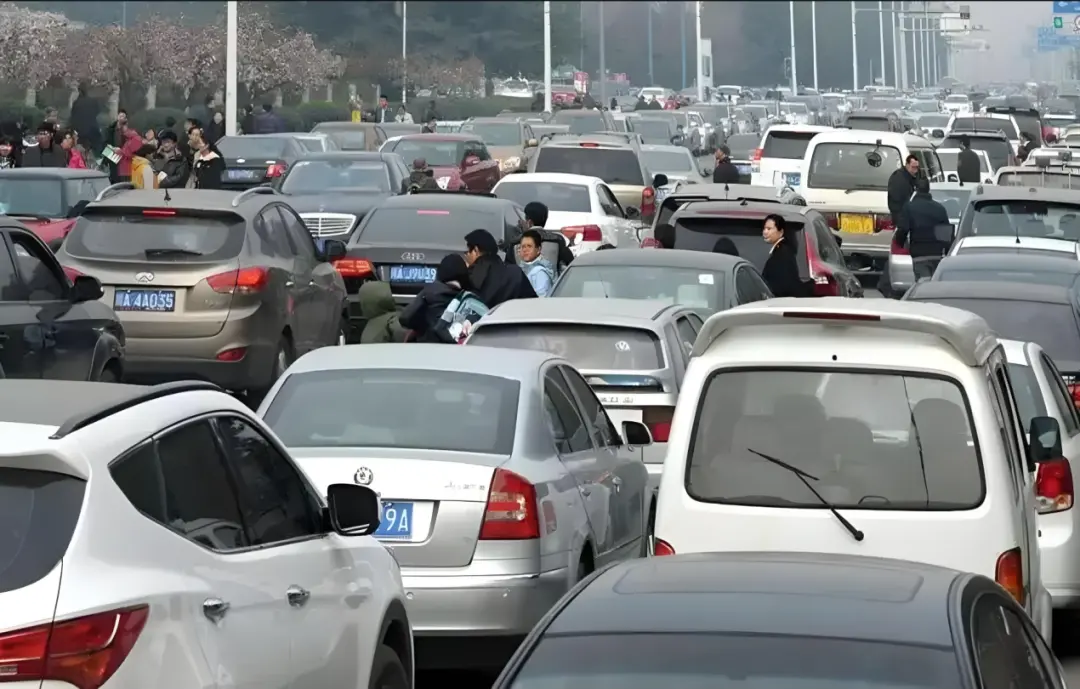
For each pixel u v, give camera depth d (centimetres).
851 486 1248
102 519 841
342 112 12712
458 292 2514
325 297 3088
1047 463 1681
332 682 1056
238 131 8294
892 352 1261
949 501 1234
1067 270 2845
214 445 991
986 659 758
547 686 732
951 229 4584
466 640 1461
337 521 1109
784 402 1271
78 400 927
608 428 1845
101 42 10062
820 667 721
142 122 9631
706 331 1291
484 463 1488
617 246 4428
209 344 2691
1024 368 1798
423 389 1598
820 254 3575
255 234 2800
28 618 796
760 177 6625
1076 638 1794
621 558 1767
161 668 843
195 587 891
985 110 11112
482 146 6569
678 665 730
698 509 1263
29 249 2259
